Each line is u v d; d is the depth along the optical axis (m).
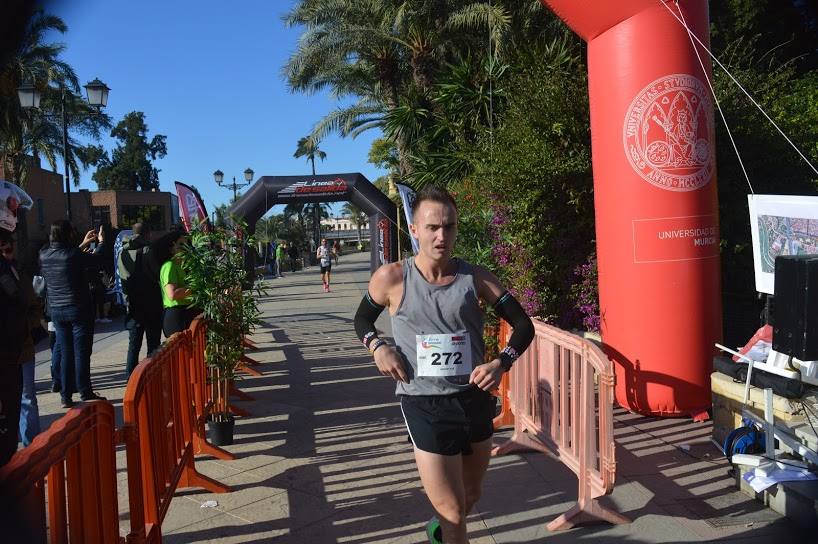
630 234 5.71
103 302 15.62
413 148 17.14
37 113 30.86
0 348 4.17
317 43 21.08
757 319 7.46
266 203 15.91
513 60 13.06
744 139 7.74
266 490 4.72
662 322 5.66
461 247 7.52
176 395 4.42
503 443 5.39
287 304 18.59
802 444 3.95
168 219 47.09
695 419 5.71
